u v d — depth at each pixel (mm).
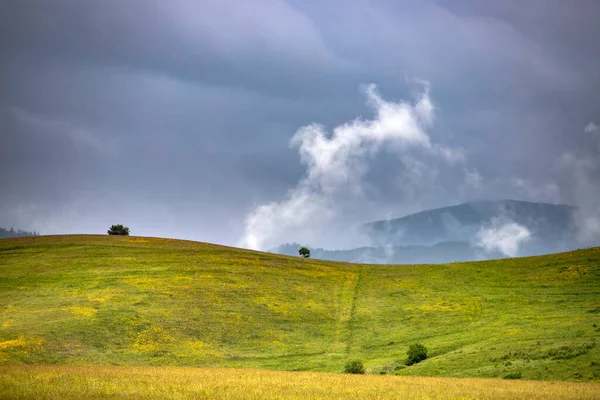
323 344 75750
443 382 48844
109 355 65875
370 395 41375
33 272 99375
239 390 42594
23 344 64875
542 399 39625
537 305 85688
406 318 85438
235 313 84062
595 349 57281
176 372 53875
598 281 95188
